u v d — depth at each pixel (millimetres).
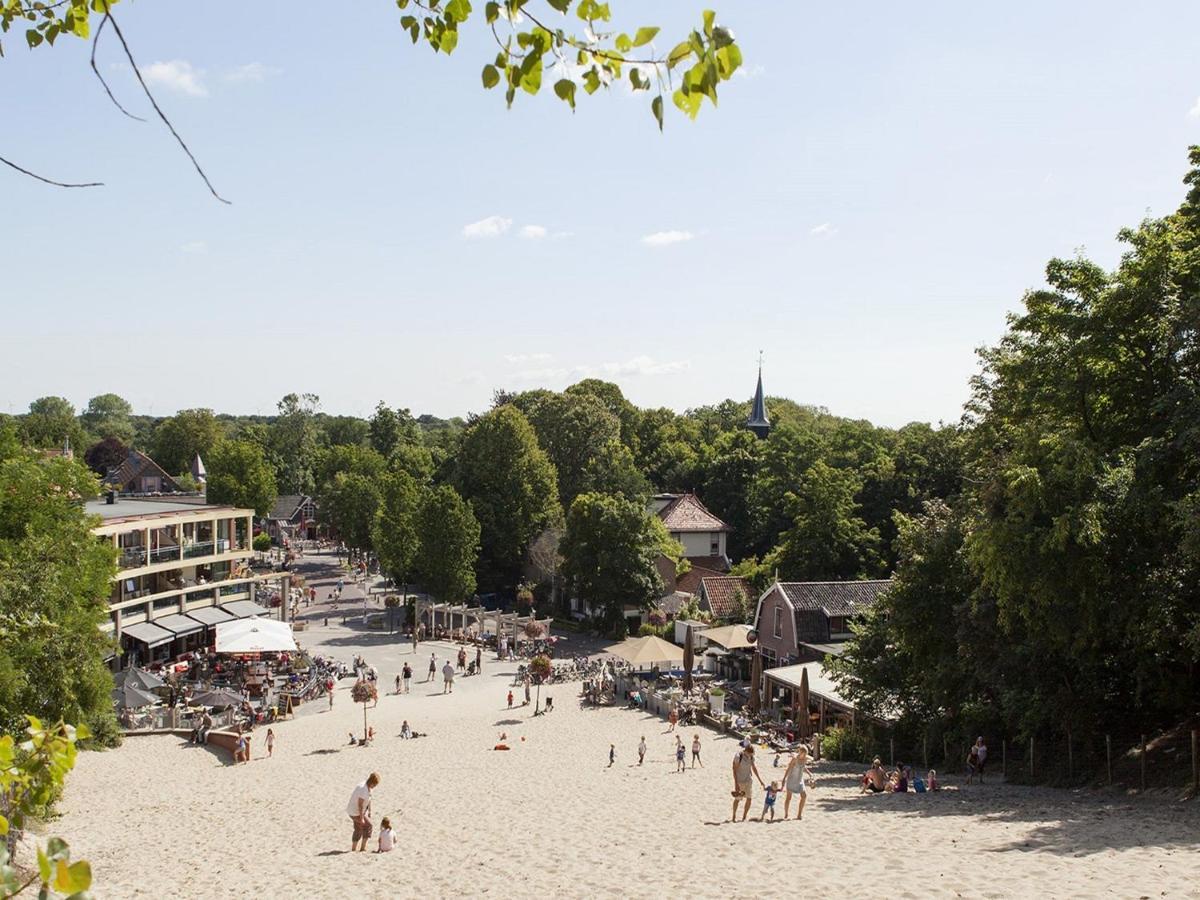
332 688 49594
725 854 15891
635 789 27766
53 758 5418
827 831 17719
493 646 65438
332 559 123438
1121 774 23328
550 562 81062
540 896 13703
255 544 111500
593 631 72750
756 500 93125
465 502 78938
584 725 43438
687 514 91375
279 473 158250
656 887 13570
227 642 47625
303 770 34406
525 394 116625
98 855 20312
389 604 78688
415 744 39625
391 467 133250
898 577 31453
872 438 94938
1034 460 23781
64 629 28031
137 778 32438
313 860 18891
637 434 127125
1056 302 27156
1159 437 22938
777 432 94438
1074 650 22984
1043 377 26719
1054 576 22234
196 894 15781
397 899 14438
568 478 97875
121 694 41875
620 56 4723
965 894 11547
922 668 31297
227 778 32844
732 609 67750
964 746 29734
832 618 53438
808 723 38938
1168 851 13695
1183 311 21922
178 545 58375
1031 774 26141
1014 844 15195
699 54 4500
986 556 23438
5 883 3809
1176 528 21203
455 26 5664
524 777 31594
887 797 23703
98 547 35219
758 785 27078
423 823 23172
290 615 76688
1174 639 23312
